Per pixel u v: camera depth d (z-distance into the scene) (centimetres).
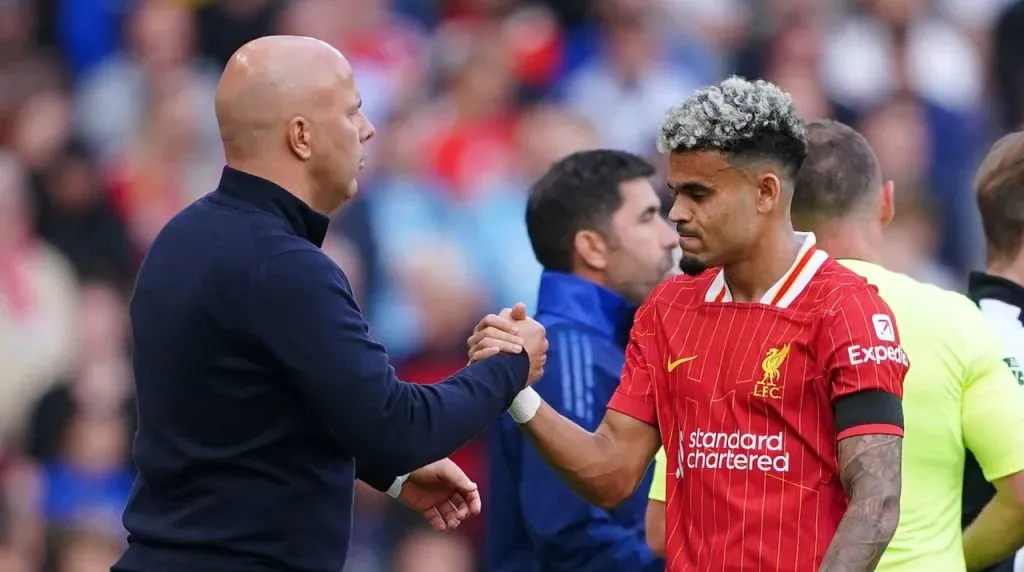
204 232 1328
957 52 4278
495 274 3491
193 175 3681
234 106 1341
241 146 1343
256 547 1308
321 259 1309
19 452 2998
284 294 1290
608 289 1733
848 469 1202
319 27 3969
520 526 1727
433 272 3253
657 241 1742
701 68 4084
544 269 1777
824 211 1465
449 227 3516
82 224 3450
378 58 3938
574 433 1355
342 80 1362
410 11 4128
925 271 3738
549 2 4159
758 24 4178
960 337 1388
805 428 1228
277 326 1288
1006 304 1584
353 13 4012
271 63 1343
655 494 1539
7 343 3183
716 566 1241
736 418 1246
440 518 1469
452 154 3653
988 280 1600
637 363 1335
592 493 1349
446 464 1454
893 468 1197
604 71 3962
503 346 1357
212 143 3747
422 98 3822
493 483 1747
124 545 2928
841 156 1470
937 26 4303
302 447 1318
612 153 1773
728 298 1282
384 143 3662
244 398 1305
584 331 1694
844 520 1192
